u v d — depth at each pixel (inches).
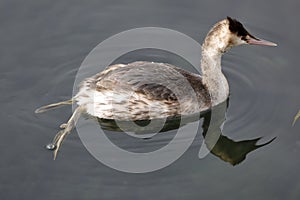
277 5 690.8
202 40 656.4
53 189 486.9
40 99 583.2
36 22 667.4
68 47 644.1
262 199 480.7
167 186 492.4
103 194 482.6
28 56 629.9
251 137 550.0
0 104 576.1
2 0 689.0
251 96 597.6
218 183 497.4
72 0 694.5
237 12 684.1
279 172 509.4
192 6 693.9
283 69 625.0
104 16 681.0
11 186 488.4
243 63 641.0
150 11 690.8
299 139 542.6
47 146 529.3
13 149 526.0
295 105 580.7
